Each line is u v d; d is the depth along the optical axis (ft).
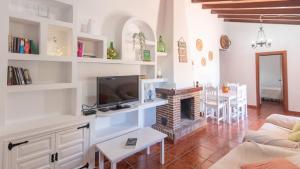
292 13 13.65
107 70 9.99
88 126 7.97
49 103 7.98
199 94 14.06
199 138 11.67
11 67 6.53
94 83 9.48
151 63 11.59
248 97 20.70
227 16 18.78
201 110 15.61
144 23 11.52
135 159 9.04
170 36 12.53
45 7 7.75
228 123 14.64
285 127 8.66
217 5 15.71
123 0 10.62
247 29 20.21
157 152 9.77
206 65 17.65
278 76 25.40
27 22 6.88
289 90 18.03
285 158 5.02
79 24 8.71
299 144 6.26
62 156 7.17
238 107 15.16
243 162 5.44
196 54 16.34
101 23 9.62
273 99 25.09
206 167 8.31
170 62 12.50
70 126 7.37
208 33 17.90
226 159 5.60
